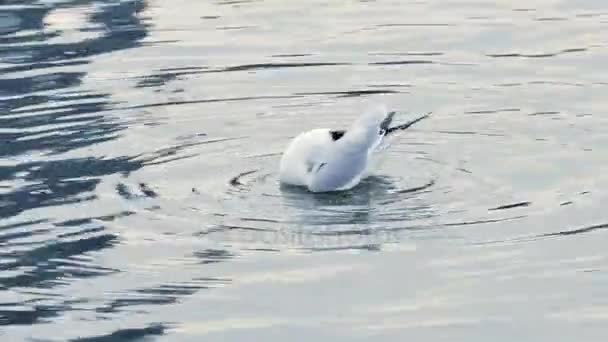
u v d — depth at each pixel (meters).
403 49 38.91
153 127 32.81
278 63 37.88
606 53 37.91
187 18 42.53
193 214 27.23
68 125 32.94
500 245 25.22
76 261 25.06
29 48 39.47
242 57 38.53
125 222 26.86
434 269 24.23
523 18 41.78
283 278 24.09
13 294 23.73
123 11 43.41
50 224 26.81
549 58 37.72
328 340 21.67
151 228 26.53
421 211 27.09
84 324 22.55
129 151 31.09
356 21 41.97
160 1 44.59
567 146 30.80
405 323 22.14
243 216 27.08
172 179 29.34
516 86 35.41
